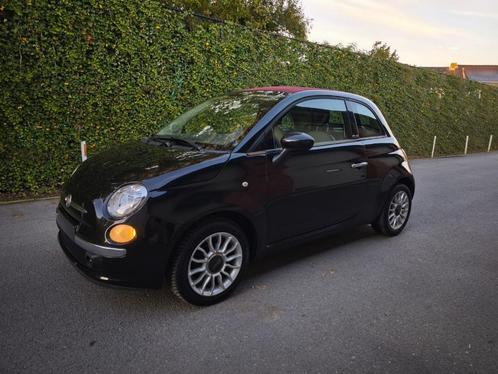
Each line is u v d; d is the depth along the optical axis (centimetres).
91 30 648
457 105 1867
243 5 1425
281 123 366
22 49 593
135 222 276
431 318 318
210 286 320
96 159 354
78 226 294
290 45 1031
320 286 365
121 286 282
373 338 287
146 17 711
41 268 376
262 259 423
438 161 1496
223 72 857
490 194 840
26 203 606
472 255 463
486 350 278
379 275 395
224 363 252
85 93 663
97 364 245
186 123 406
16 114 608
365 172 440
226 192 313
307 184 375
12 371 235
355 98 457
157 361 250
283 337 283
